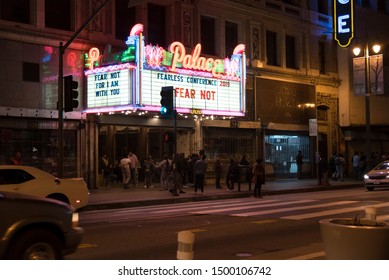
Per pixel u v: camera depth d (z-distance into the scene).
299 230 11.55
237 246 9.65
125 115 24.59
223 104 26.09
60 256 6.78
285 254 8.70
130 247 9.61
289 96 33.31
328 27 36.81
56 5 22.92
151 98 22.48
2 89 20.89
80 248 9.51
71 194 14.03
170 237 10.80
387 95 40.66
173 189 21.39
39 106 21.97
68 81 18.28
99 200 19.23
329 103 36.78
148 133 27.16
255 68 30.88
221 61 25.97
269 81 31.98
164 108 20.86
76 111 23.05
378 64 31.00
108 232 11.66
